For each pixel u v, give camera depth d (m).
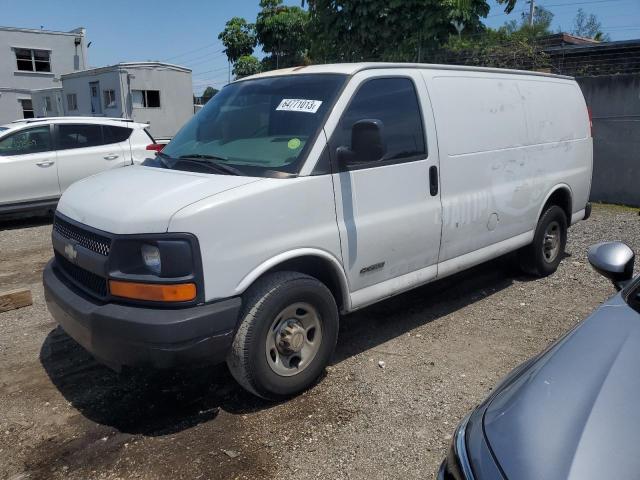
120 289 3.09
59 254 3.80
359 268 3.85
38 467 3.03
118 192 3.45
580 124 6.20
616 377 2.08
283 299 3.36
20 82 35.97
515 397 2.12
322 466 3.01
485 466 1.83
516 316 5.04
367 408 3.54
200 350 3.06
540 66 10.77
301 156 3.53
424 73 4.37
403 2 9.07
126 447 3.18
